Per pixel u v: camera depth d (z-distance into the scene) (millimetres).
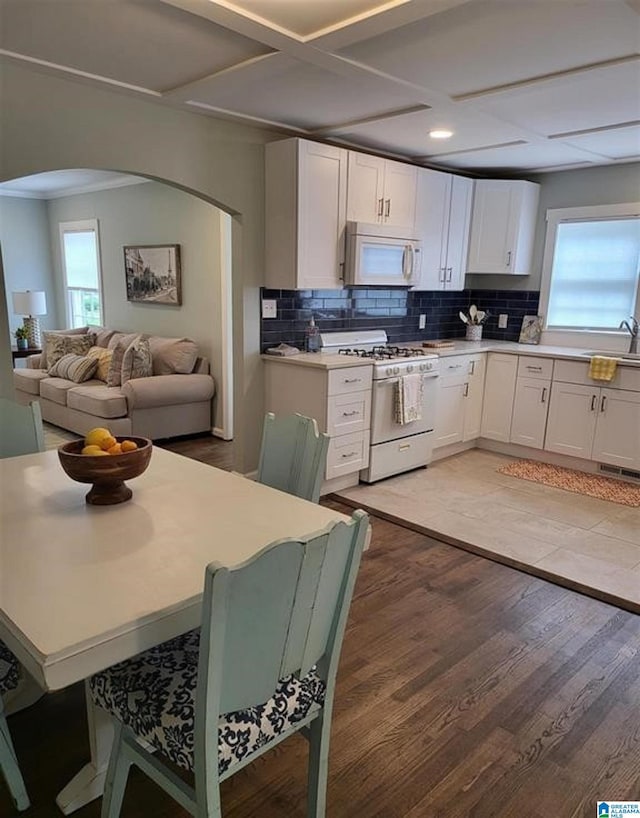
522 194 4730
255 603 1031
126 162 3070
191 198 5195
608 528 3393
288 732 1293
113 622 1069
